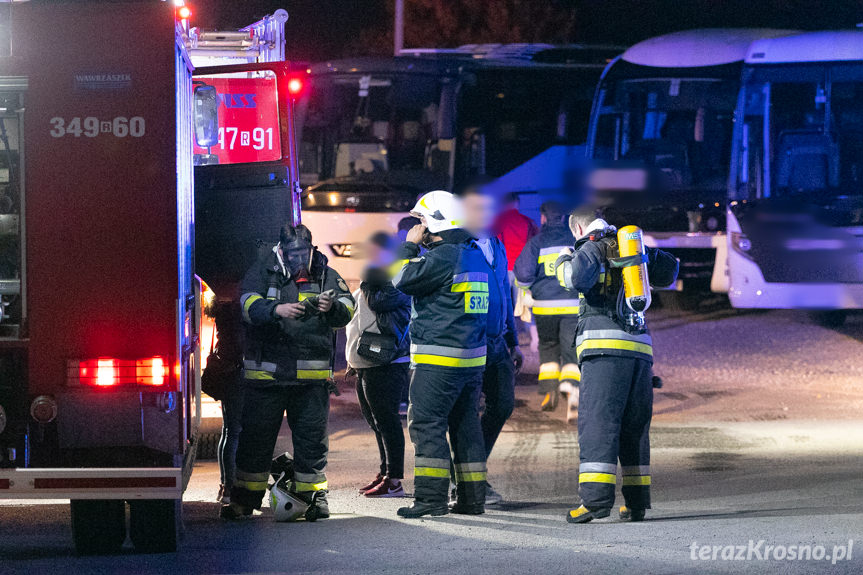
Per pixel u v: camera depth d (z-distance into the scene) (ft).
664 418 143.54
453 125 239.09
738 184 231.50
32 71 70.38
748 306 221.66
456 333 86.38
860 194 221.46
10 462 71.15
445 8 402.93
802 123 231.09
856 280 216.33
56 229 70.74
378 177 233.55
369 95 239.09
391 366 95.91
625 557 72.38
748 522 82.48
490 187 88.43
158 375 71.20
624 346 84.07
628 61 242.17
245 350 86.79
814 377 175.83
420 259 85.92
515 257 158.61
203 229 106.83
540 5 403.54
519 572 68.69
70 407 70.95
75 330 70.95
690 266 230.07
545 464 114.01
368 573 68.95
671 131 237.04
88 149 70.69
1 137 71.46
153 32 70.74
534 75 254.68
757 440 126.41
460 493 88.79
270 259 86.43
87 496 71.05
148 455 71.56
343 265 224.94
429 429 87.15
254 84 116.06
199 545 78.02
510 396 96.07
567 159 246.88
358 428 139.54
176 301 71.31
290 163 111.75
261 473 87.92
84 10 70.49
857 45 231.30
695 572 68.39
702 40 241.96
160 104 70.90
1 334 71.36
